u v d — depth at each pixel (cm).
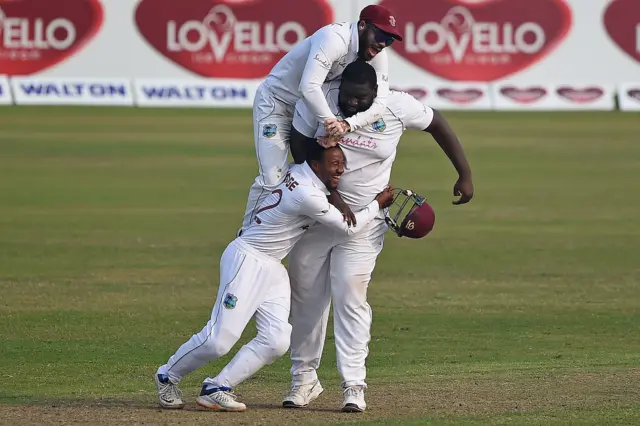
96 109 12644
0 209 6662
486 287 4675
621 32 13250
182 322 3938
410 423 2456
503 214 6756
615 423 2450
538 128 11575
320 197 2495
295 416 2553
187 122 11712
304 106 2600
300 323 2686
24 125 11188
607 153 9838
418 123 2633
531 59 13300
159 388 2600
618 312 4191
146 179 8075
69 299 4300
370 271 2628
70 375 3116
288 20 13300
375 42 2498
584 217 6688
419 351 3519
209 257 5281
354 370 2620
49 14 12975
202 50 13212
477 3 13238
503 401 2700
